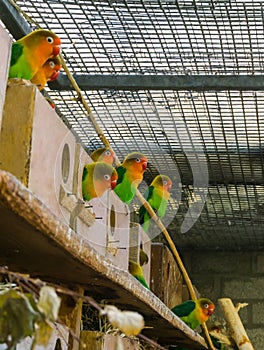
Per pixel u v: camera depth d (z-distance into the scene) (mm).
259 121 1911
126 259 1497
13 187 868
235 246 2840
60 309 1336
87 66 1723
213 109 1861
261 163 2092
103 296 1420
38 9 1554
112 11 1562
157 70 1725
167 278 2162
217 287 2859
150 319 1669
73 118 1866
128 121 1881
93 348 1332
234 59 1684
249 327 2809
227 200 2348
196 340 1996
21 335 783
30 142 1025
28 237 1014
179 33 1625
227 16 1567
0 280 1132
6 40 1011
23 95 1034
